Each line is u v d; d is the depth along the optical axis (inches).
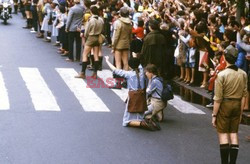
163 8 1212.5
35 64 1192.2
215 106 587.2
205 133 749.3
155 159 622.5
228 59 586.6
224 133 590.2
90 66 1171.3
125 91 984.3
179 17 1141.1
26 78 1038.4
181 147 676.7
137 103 745.6
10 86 960.9
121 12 1040.2
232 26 908.0
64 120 765.3
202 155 649.6
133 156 628.1
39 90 943.0
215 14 1090.1
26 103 845.2
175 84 1066.7
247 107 862.5
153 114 780.6
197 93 992.2
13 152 618.8
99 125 751.1
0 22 1894.7
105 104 877.2
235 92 584.4
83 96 923.4
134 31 1115.9
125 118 754.8
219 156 649.6
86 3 1198.3
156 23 920.9
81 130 721.6
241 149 691.4
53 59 1268.5
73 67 1185.4
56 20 1398.9
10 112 788.6
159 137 713.6
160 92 777.6
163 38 920.3
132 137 705.0
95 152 634.2
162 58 916.0
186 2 1395.2
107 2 1549.0
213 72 865.5
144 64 915.4
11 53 1310.3
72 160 602.2
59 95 918.4
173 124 788.6
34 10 1668.3
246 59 839.7
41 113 793.6
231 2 986.1
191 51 1029.8
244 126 815.1
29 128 716.0
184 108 896.9
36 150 629.6
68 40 1299.2
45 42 1517.0
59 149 637.9
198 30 997.2
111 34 1477.6
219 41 987.3
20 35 1610.5
